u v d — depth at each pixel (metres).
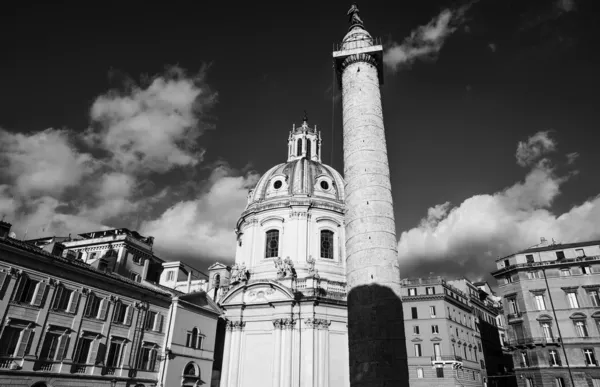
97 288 35.66
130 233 60.53
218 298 57.72
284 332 47.84
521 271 55.62
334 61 35.72
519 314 54.31
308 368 45.81
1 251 29.33
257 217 58.06
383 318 25.94
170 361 40.62
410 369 63.03
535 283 54.41
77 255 40.19
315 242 54.88
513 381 82.50
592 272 52.03
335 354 47.47
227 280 63.12
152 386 38.81
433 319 64.62
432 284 67.69
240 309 51.19
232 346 49.88
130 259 57.03
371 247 27.92
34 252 30.86
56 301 32.28
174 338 41.47
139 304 39.06
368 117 32.28
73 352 32.66
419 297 66.44
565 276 53.19
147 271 59.06
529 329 52.47
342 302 49.50
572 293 52.25
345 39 36.81
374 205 29.16
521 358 53.03
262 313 50.28
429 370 61.78
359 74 34.06
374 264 27.42
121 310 37.59
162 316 41.62
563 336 50.59
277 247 55.59
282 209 56.78
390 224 29.03
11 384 28.38
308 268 52.38
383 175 30.45
